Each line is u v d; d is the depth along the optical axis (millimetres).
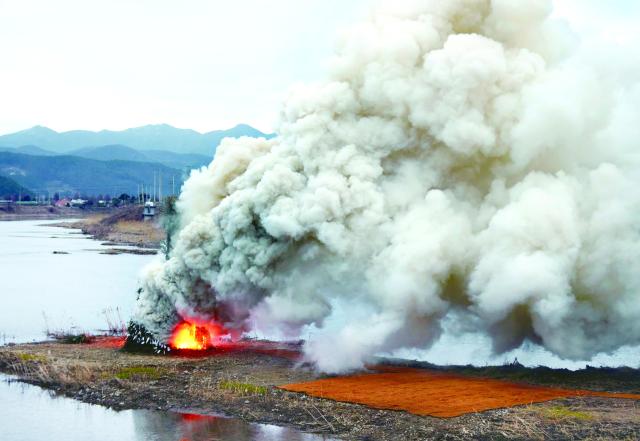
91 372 46469
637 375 45031
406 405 38219
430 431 34219
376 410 37688
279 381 43938
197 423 37281
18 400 42281
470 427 34562
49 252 156500
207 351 53250
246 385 42594
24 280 105188
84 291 93125
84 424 37844
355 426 35531
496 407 37656
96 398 42125
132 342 53594
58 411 40188
